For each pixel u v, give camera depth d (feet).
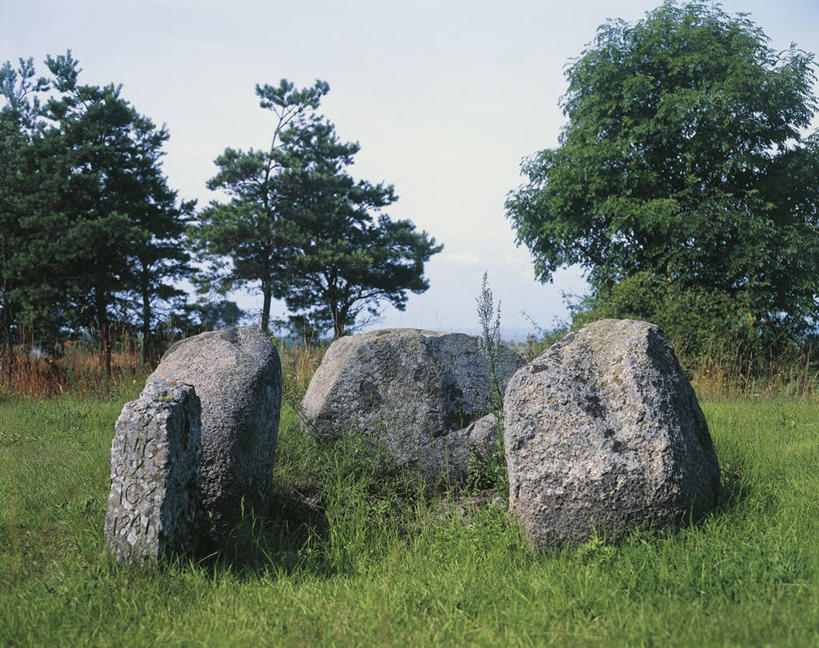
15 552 14.57
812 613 10.25
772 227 61.46
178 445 14.28
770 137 65.87
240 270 95.25
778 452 21.53
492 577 13.38
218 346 18.56
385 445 21.47
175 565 13.80
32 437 25.13
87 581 13.24
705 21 70.74
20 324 61.57
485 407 22.43
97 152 70.13
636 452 14.42
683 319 49.11
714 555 12.75
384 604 12.09
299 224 99.71
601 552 13.52
